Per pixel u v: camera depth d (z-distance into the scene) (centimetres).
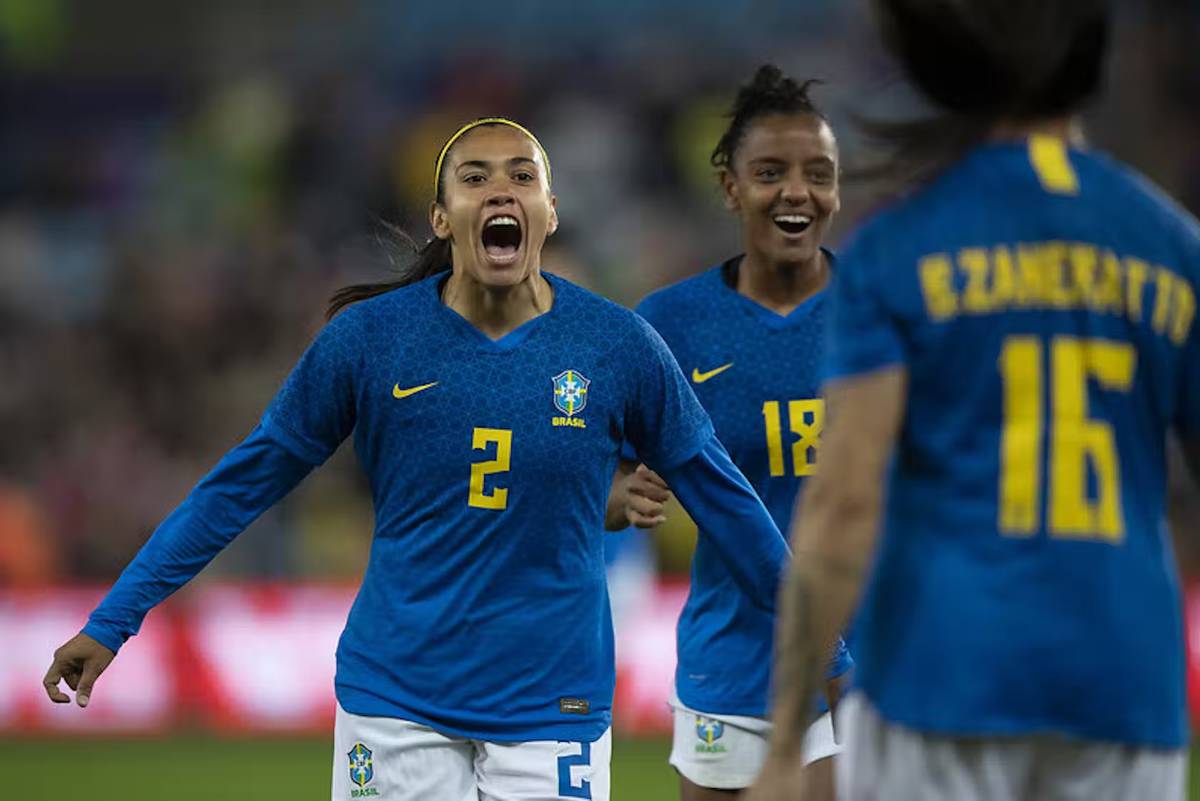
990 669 1023
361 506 4625
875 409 1034
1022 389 1038
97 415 5309
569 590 1599
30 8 6744
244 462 1606
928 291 1040
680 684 1961
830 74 6078
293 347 5488
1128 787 1050
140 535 4856
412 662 1584
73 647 1595
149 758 3616
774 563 1616
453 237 1602
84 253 6069
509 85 6362
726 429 1898
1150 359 1059
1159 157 5847
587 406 1585
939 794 1044
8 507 4638
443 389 1576
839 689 1759
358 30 6812
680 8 6638
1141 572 1045
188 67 6731
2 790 3247
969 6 1058
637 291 5494
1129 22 5956
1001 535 1034
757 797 1039
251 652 3994
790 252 1873
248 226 6069
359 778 1611
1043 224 1055
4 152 6525
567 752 1594
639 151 6144
